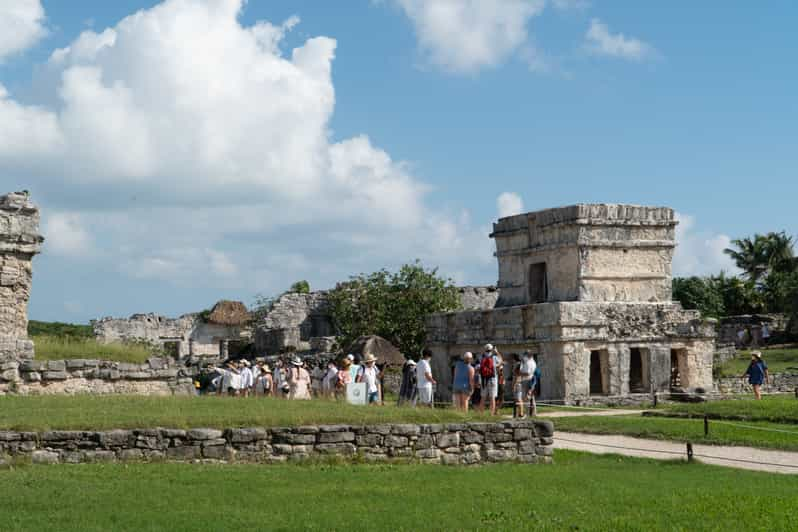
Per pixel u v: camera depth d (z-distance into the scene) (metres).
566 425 26.50
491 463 18.23
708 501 14.48
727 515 13.45
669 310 40.41
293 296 65.69
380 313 53.94
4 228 31.08
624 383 38.72
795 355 57.97
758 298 83.44
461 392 24.80
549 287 42.12
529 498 14.30
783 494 15.38
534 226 42.88
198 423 16.91
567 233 41.12
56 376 28.70
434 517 12.75
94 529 11.52
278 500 13.46
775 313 79.88
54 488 13.58
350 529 11.96
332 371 29.88
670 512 13.61
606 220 40.81
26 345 30.17
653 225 41.66
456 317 43.28
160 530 11.56
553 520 12.85
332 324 65.44
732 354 58.94
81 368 29.12
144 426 16.62
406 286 55.00
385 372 44.16
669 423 25.91
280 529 11.83
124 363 29.95
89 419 17.02
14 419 16.92
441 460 17.84
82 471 14.89
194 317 68.62
